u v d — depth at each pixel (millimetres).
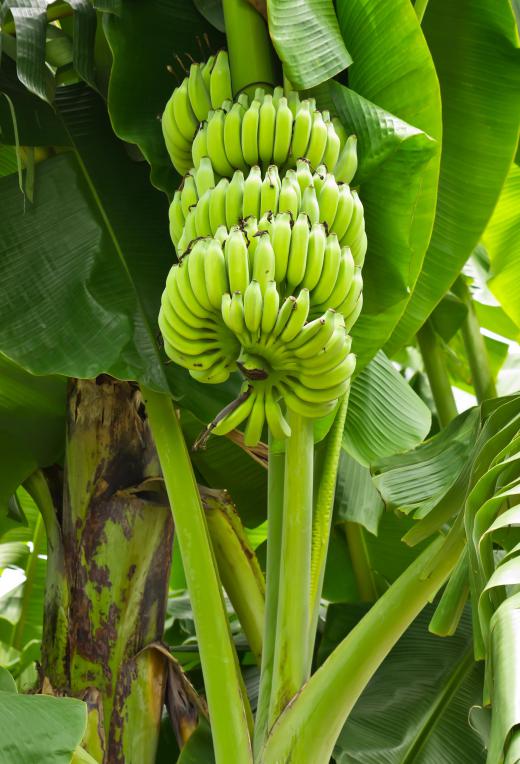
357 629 2768
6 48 3223
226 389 3098
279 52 2678
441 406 4539
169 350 2541
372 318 2994
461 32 3258
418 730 3256
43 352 2982
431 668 3453
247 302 2338
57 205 3242
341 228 2584
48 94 3109
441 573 2764
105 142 3377
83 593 3242
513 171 4324
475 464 2686
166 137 2877
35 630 5078
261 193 2514
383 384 3533
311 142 2646
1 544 5055
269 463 3020
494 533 2740
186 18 3129
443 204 3322
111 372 2977
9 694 2605
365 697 3391
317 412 2512
